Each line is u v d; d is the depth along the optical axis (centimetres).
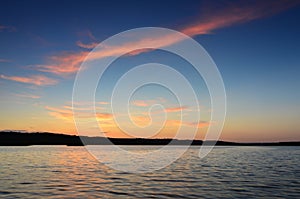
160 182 3192
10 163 5234
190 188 2823
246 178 3531
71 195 2434
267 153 10088
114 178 3475
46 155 7800
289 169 4588
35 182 3072
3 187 2753
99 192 2578
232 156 8206
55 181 3166
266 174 3922
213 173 4044
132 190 2692
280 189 2780
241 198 2384
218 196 2458
